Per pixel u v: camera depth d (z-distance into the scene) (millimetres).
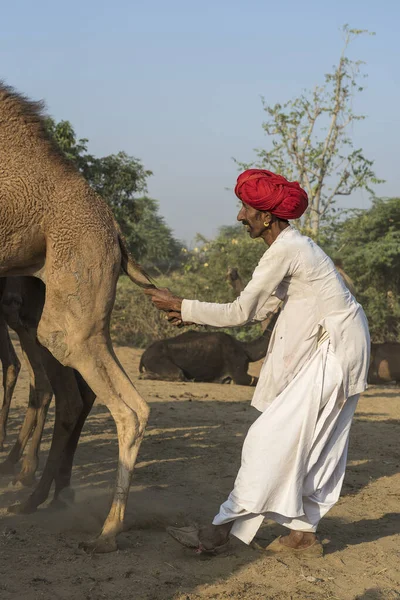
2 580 3635
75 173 4402
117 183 16844
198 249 17500
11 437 7188
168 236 38156
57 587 3584
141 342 17500
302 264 4047
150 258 35969
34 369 5617
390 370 12180
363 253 19938
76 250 4230
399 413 9508
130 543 4246
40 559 3928
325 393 3957
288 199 4117
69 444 4973
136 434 4266
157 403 9531
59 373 4801
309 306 4086
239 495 3943
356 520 4941
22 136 4301
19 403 9016
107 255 4293
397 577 3906
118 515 4164
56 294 4254
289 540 4184
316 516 4086
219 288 17016
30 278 5578
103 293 4285
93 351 4293
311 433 3930
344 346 4031
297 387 3986
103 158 16875
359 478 6082
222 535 4059
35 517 4672
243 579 3773
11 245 4246
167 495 5348
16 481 5438
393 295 19359
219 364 12047
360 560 4133
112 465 6172
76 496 5199
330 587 3723
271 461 3898
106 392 4301
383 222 20922
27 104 4383
